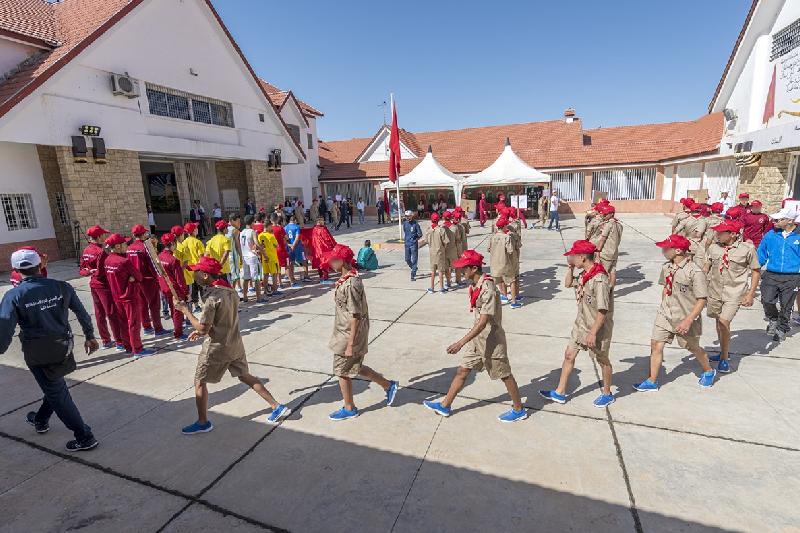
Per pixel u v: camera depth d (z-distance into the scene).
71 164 13.84
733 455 3.60
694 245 7.22
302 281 11.15
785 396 4.46
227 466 3.76
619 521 2.98
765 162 13.12
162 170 22.59
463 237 9.76
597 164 25.08
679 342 4.50
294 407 4.71
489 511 3.12
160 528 3.10
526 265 11.72
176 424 4.46
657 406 4.38
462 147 32.28
